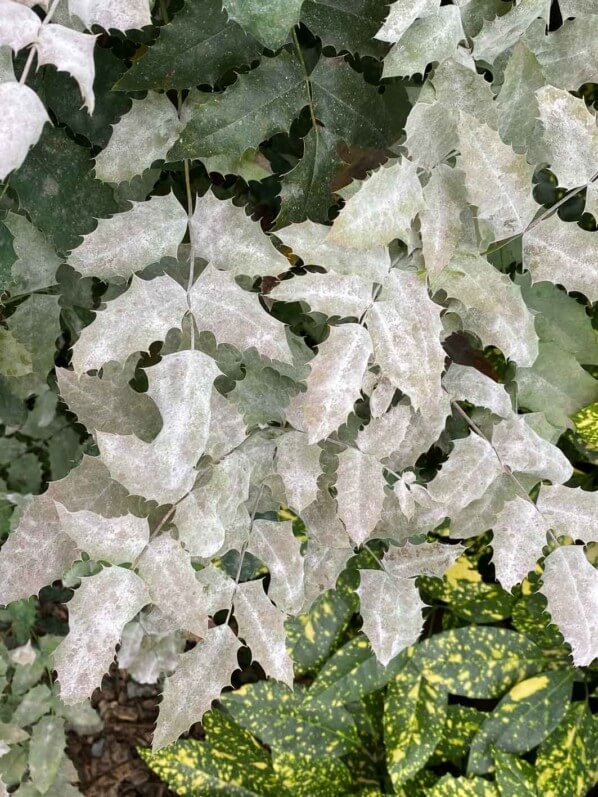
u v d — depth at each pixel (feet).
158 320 1.10
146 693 2.67
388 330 1.10
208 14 1.14
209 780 2.25
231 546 1.28
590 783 2.05
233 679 2.58
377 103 1.27
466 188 1.11
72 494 1.18
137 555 1.08
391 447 1.23
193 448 1.07
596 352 1.57
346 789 2.21
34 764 2.04
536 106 1.18
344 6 1.19
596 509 1.32
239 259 1.15
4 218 1.38
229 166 1.26
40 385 1.82
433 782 2.19
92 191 1.28
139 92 1.28
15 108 0.80
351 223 1.02
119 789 2.57
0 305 1.54
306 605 1.42
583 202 1.66
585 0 1.18
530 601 2.11
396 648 1.39
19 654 2.12
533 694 2.10
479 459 1.36
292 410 1.27
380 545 1.85
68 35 0.85
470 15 1.15
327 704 2.09
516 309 1.22
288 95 1.22
